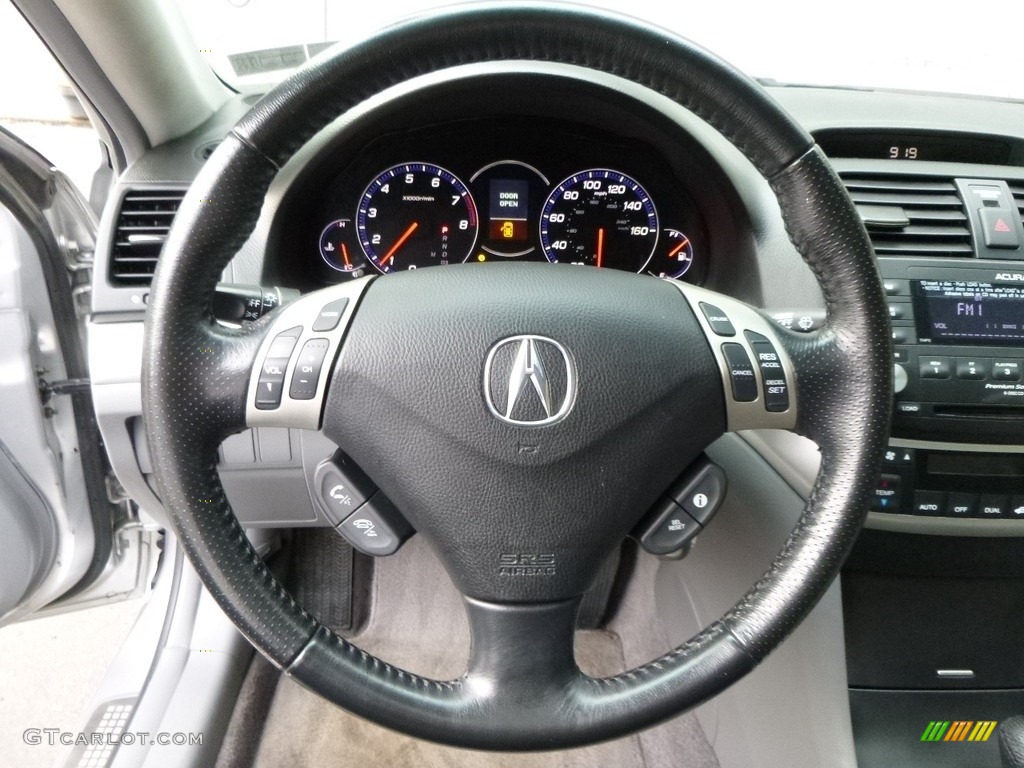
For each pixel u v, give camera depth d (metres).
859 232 0.64
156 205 1.05
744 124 0.62
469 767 1.35
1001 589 1.07
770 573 0.66
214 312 0.76
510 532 0.65
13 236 1.05
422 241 1.24
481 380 0.64
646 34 0.60
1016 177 1.10
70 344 1.17
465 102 1.13
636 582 1.58
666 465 0.67
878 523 1.02
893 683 1.06
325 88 0.60
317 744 1.38
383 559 1.64
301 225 1.16
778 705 1.03
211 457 0.65
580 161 1.23
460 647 1.58
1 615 1.17
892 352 0.65
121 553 1.42
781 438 0.91
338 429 0.66
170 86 1.05
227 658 1.34
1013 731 0.84
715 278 1.22
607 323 0.65
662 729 1.40
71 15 0.90
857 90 1.26
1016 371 1.00
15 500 1.14
